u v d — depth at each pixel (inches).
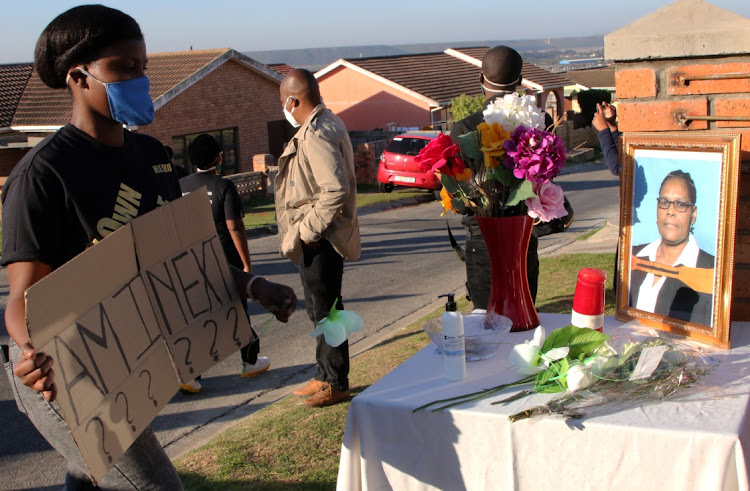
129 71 78.7
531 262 141.7
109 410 69.3
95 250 67.7
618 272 105.6
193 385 202.4
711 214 92.4
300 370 220.2
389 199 691.4
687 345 92.4
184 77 775.7
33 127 693.3
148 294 77.4
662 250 99.0
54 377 61.5
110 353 69.9
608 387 79.7
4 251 75.9
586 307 96.2
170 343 80.5
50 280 61.6
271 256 429.4
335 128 151.1
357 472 86.5
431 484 83.5
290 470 128.1
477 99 945.5
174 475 86.0
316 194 153.5
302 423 150.3
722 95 100.6
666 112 104.5
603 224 480.4
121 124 84.0
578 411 77.5
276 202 162.9
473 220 133.5
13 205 75.4
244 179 690.2
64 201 77.3
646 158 99.6
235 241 199.6
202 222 86.7
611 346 86.2
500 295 104.6
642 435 72.9
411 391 86.7
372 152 812.6
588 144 1219.9
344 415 152.9
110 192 81.2
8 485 157.1
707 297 93.8
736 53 97.5
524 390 84.1
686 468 71.8
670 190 96.8
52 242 76.9
